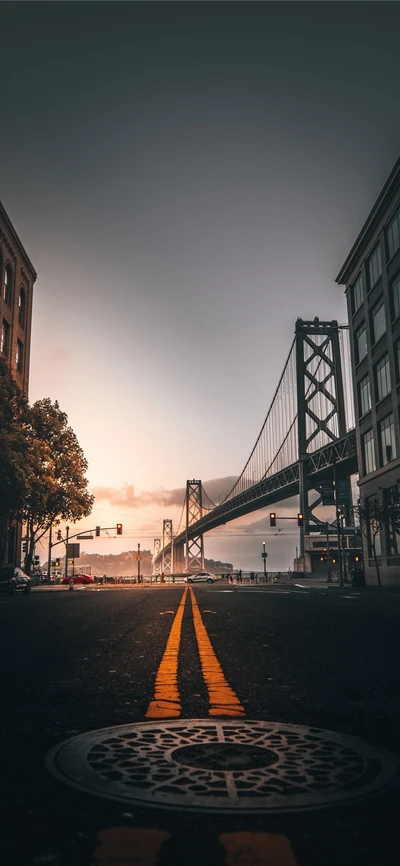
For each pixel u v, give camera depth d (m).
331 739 2.87
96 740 2.87
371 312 40.19
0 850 1.76
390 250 36.62
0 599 24.31
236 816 1.95
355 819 1.93
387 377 37.31
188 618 11.41
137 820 1.93
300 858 1.70
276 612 13.13
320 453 76.62
